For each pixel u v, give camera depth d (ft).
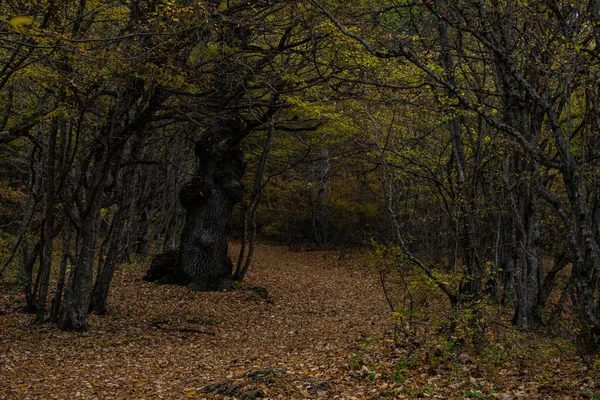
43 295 43.14
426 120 41.98
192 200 62.49
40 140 45.70
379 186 91.97
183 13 29.01
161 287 60.44
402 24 37.70
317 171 95.86
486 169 45.78
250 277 76.54
